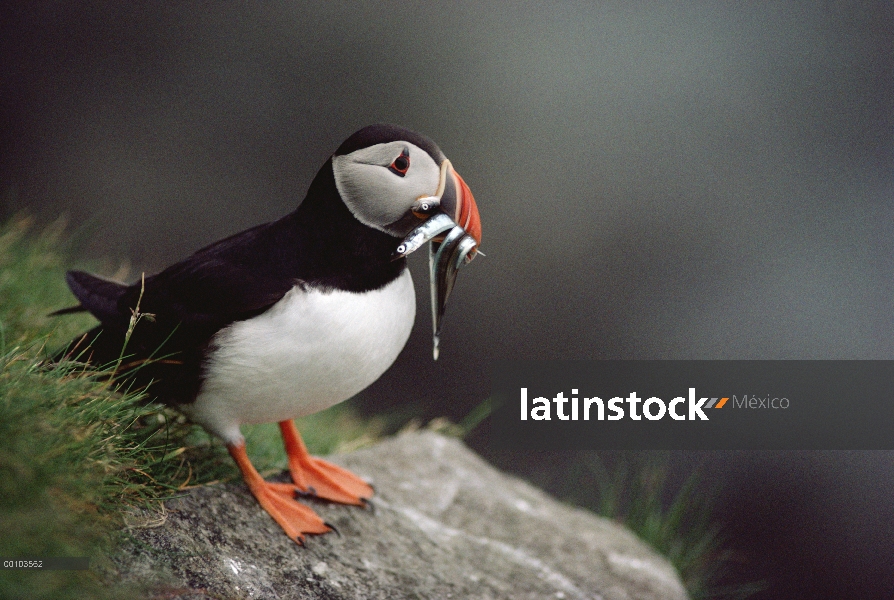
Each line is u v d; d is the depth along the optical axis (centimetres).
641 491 767
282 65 1539
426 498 587
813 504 1141
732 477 1155
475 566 504
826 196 1492
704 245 1452
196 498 432
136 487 382
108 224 1376
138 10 1520
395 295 431
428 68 1558
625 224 1456
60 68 1466
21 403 347
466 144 1501
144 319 423
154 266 1356
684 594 596
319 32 1565
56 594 304
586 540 608
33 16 1473
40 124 1424
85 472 354
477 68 1558
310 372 408
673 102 1552
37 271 620
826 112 1550
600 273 1424
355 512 501
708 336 1381
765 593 1089
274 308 400
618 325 1388
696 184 1495
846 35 1588
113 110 1467
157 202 1420
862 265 1429
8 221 713
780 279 1424
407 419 1038
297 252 417
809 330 1375
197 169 1462
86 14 1494
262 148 1498
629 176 1495
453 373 1309
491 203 1445
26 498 316
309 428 686
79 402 387
